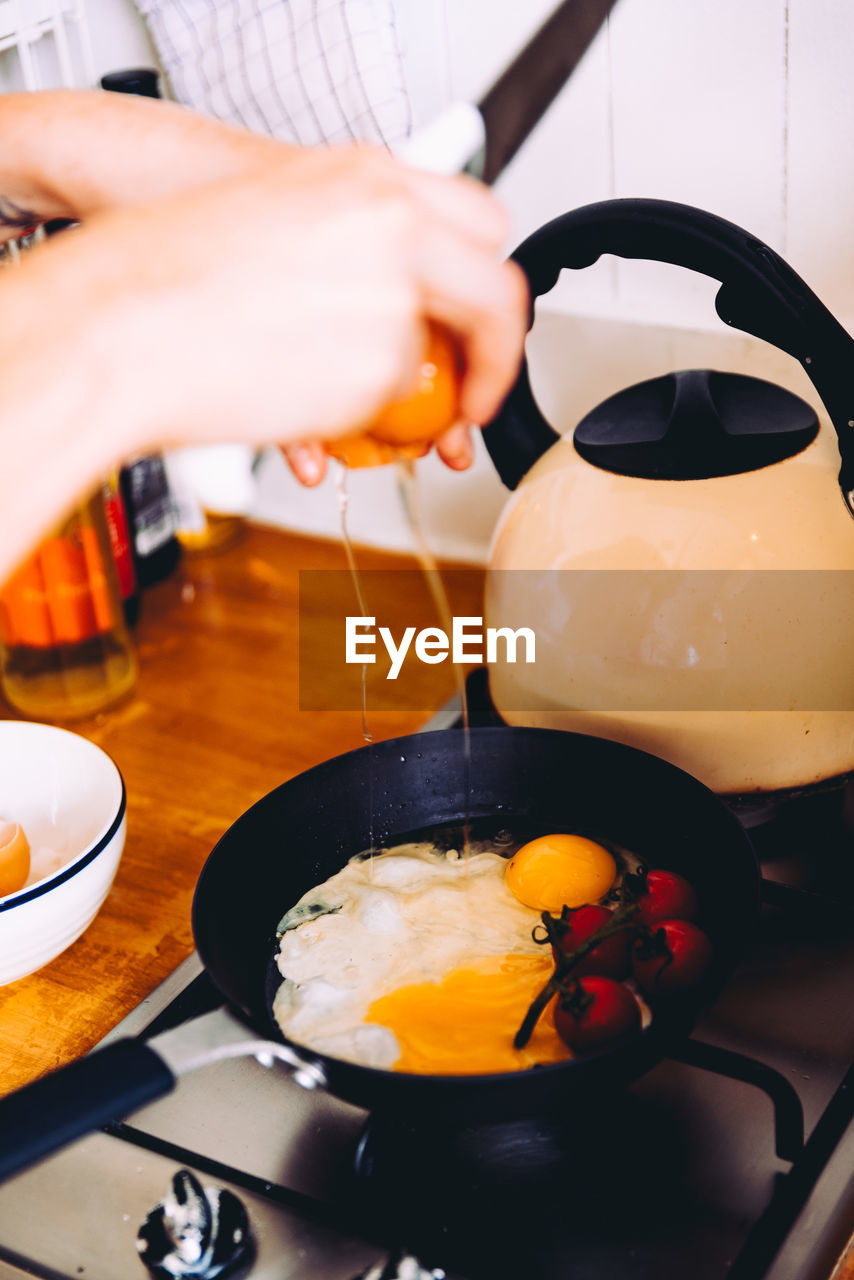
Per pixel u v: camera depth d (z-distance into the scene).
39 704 0.94
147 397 0.40
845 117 0.84
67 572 0.91
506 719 0.79
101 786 0.77
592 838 0.73
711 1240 0.58
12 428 0.39
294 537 1.14
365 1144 0.60
